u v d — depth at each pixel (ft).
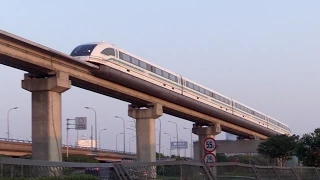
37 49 135.95
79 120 283.38
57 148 148.15
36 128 147.54
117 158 304.91
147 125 209.97
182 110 232.94
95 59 162.30
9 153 190.49
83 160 221.87
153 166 46.11
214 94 258.98
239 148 334.85
